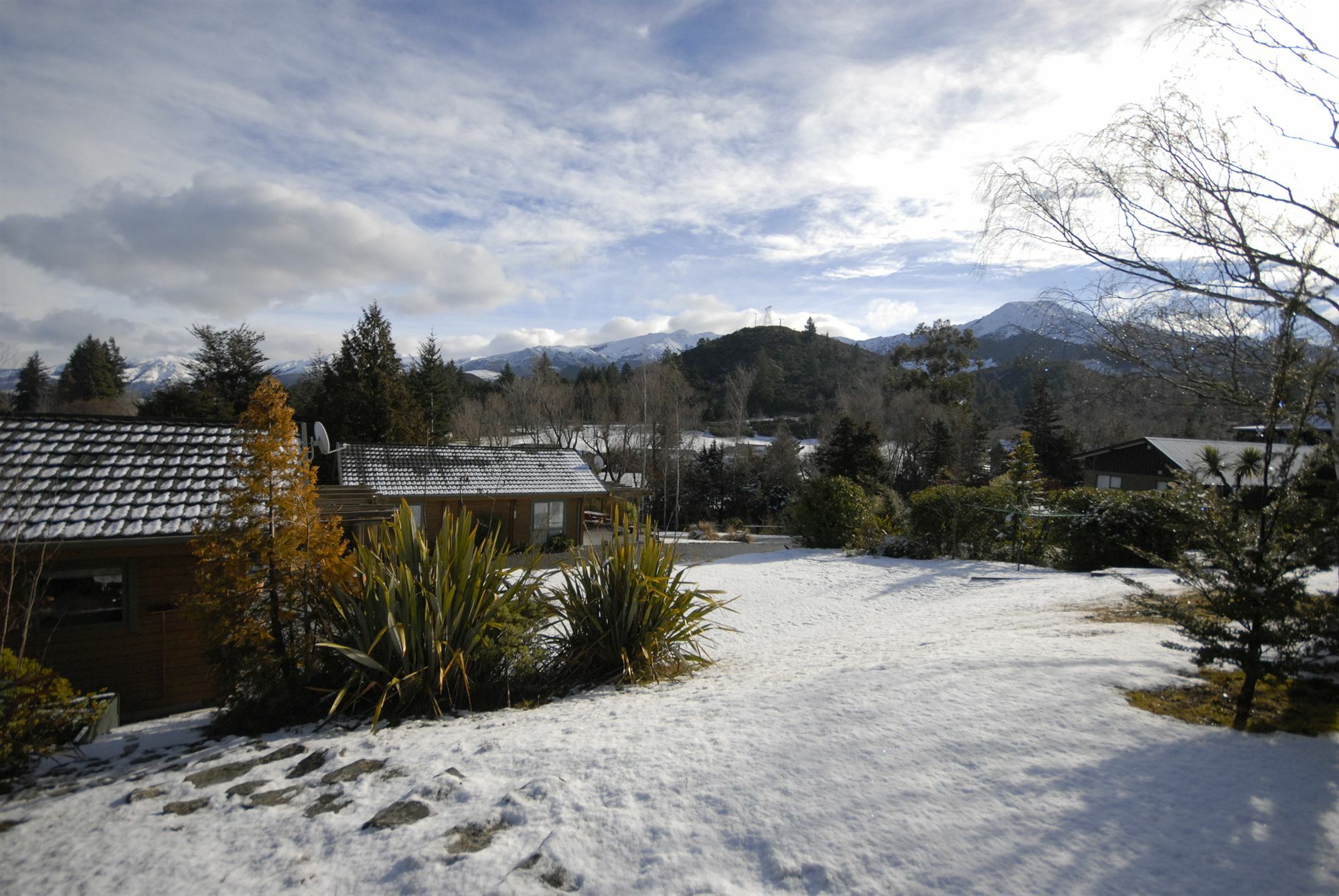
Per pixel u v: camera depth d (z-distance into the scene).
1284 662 4.30
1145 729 4.26
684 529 37.38
